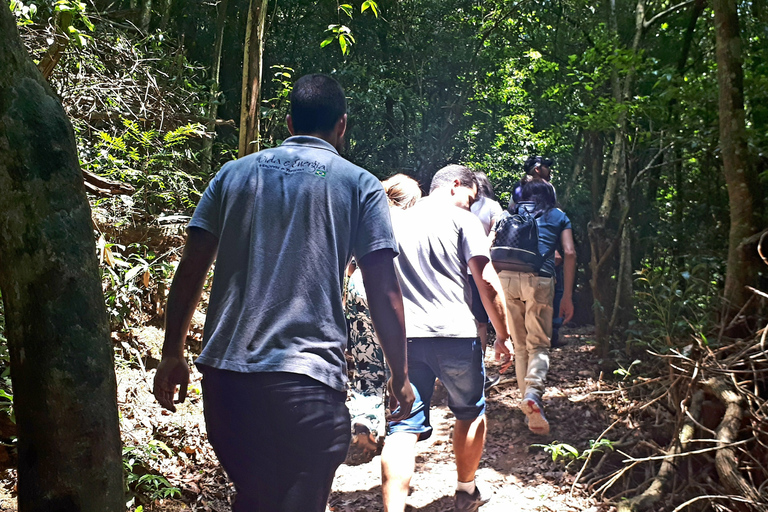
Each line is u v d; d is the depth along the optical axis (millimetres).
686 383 3334
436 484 3404
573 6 7809
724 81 3643
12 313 1206
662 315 4566
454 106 9914
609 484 3119
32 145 1216
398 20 9539
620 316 5496
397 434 2688
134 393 3590
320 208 1781
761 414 2980
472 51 9852
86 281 1232
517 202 4359
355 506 3141
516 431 4070
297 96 2004
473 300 4727
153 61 5938
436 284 2793
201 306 4480
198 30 8031
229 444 1711
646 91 6035
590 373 4965
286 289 1716
